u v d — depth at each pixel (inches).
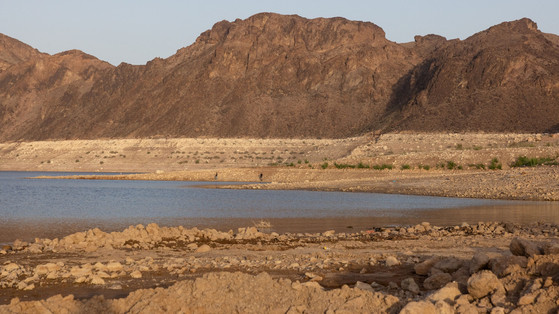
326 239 917.8
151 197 2365.9
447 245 819.4
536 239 855.7
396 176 3198.8
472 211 1520.7
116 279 581.0
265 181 3853.3
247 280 473.4
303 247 824.9
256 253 762.2
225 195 2490.2
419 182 2763.3
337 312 421.4
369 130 7440.9
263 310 435.2
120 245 842.2
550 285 426.3
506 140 5044.3
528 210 1528.1
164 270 625.3
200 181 4163.4
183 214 1503.4
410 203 1872.5
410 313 396.8
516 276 460.8
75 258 723.4
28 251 777.6
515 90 6643.7
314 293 456.1
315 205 1825.8
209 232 959.6
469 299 451.5
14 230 1123.3
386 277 583.2
